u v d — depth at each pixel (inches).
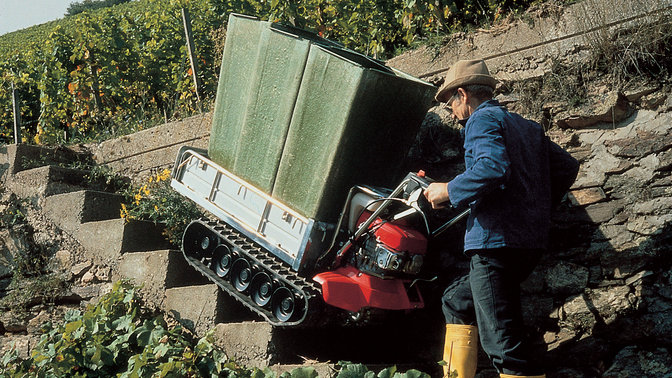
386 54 294.0
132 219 223.5
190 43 305.3
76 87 387.2
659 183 156.6
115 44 399.5
